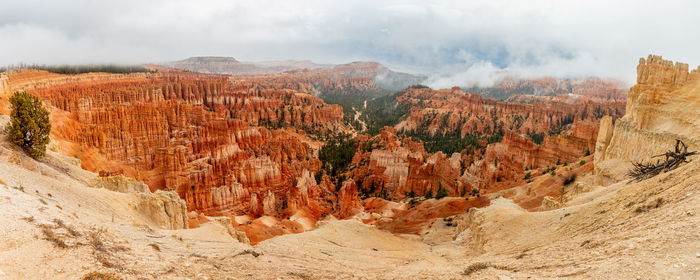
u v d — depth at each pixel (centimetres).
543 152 11369
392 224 7706
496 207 4381
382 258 3419
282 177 10331
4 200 1852
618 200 2484
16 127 4238
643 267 1218
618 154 6575
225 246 2589
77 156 7975
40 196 2392
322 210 9325
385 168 11162
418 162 10950
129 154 9456
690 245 1241
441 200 8188
